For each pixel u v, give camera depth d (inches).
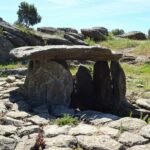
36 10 1781.5
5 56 992.2
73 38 1280.8
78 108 558.3
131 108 533.6
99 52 531.2
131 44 1403.8
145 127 390.3
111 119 434.9
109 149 331.3
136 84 725.9
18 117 446.3
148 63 1056.2
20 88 571.8
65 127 396.2
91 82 580.7
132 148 337.7
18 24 1280.8
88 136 366.0
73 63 971.9
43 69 530.9
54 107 506.6
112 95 555.2
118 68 555.5
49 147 340.2
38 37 1159.6
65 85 537.6
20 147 336.8
